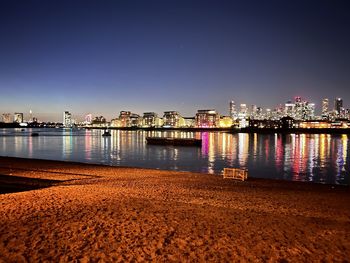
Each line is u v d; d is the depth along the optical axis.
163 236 9.79
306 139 156.75
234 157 65.12
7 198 15.04
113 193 17.09
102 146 94.25
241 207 14.62
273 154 72.44
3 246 8.59
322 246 9.38
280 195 19.42
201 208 13.85
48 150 78.06
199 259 8.18
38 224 10.62
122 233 9.94
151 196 16.55
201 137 179.00
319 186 25.53
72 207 13.17
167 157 64.12
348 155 70.56
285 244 9.46
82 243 9.00
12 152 71.69
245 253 8.67
